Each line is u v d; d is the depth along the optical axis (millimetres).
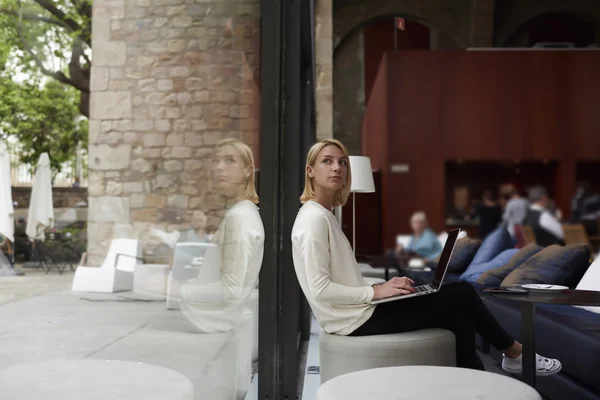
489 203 12344
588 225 13156
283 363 2812
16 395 472
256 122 2105
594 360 2312
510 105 13242
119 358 657
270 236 2516
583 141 13234
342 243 2463
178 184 842
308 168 2600
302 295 4625
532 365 2314
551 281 3773
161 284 778
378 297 2379
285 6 2826
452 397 1333
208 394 1124
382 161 13820
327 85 7871
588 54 13227
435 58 13227
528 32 18516
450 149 13211
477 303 2512
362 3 17922
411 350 2275
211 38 1059
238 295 1597
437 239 11719
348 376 1564
